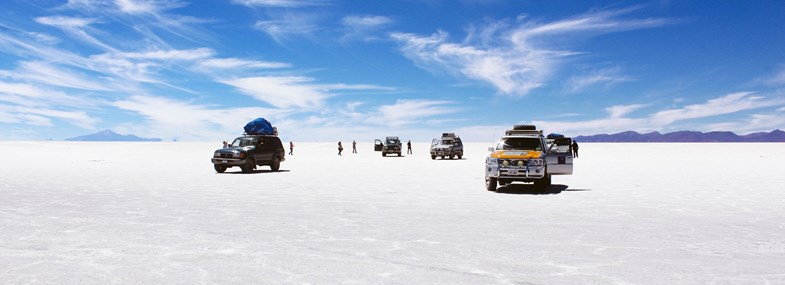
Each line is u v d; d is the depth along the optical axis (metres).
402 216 9.95
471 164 34.41
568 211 10.70
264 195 14.02
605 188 16.23
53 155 52.12
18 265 5.82
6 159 42.28
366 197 13.55
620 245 7.08
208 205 11.67
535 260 6.14
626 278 5.32
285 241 7.34
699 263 6.00
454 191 15.25
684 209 11.02
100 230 8.22
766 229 8.45
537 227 8.62
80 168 28.86
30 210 10.68
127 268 5.70
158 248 6.80
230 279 5.25
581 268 5.75
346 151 70.50
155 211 10.59
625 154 55.38
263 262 6.01
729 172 24.56
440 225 8.84
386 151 52.16
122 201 12.44
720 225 8.85
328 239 7.50
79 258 6.19
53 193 14.41
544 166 15.10
